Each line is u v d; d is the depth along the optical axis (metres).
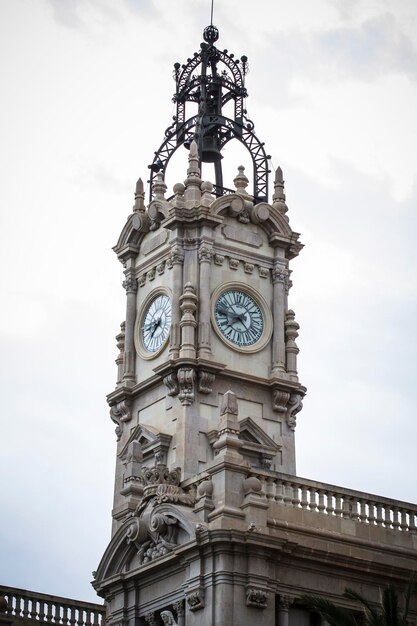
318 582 90.94
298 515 91.75
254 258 114.88
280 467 110.81
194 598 88.81
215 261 113.19
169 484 94.81
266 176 118.75
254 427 110.19
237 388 111.00
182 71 122.06
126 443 112.50
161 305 113.38
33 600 109.00
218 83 120.75
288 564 90.25
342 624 80.69
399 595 93.25
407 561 93.94
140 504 95.75
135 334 114.81
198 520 90.81
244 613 87.75
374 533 93.69
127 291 116.38
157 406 111.12
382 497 95.00
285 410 112.31
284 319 114.44
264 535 88.81
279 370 112.50
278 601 89.31
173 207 112.81
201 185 114.81
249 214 115.56
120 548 96.38
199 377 109.12
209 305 111.25
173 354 109.56
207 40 122.56
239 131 119.31
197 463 107.00
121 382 114.00
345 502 93.75
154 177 119.62
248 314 113.56
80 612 110.12
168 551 92.31
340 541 92.12
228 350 111.50
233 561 88.56
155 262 114.88
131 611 94.88
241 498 90.69
